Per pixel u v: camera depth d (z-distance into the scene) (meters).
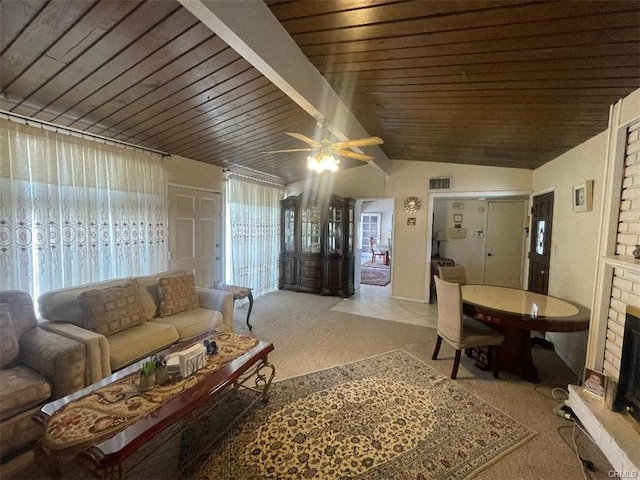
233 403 2.29
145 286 3.04
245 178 5.25
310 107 2.24
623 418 1.81
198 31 1.63
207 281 4.54
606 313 2.22
